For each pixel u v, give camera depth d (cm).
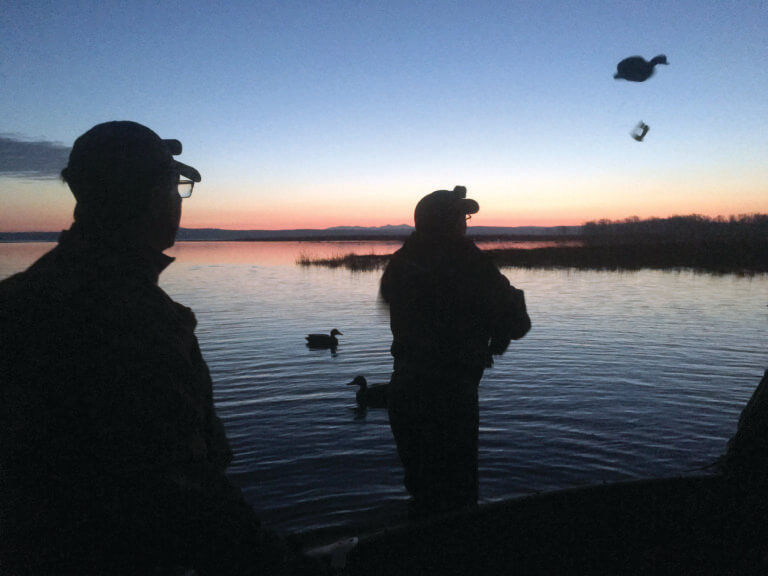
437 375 367
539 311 1731
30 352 136
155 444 139
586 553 309
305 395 894
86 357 136
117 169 152
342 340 1350
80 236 153
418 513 376
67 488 135
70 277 144
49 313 138
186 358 153
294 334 1423
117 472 135
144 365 141
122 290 146
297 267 4138
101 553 139
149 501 136
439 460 371
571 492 319
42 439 134
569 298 2056
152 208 161
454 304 362
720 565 288
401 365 381
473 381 372
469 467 375
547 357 1111
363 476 600
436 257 369
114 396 136
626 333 1354
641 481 321
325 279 3078
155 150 162
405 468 387
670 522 308
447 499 371
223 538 142
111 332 139
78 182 154
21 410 135
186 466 145
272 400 870
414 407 371
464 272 362
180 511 138
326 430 736
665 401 832
